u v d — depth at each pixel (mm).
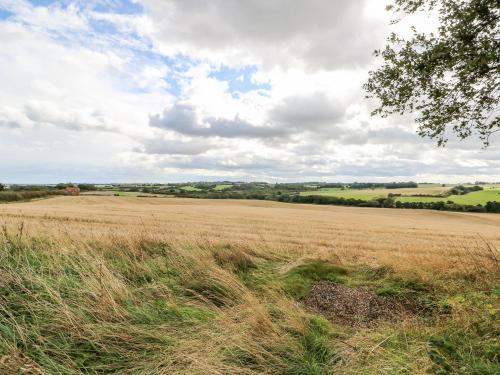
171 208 57469
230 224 31484
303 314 4285
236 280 5418
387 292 5945
